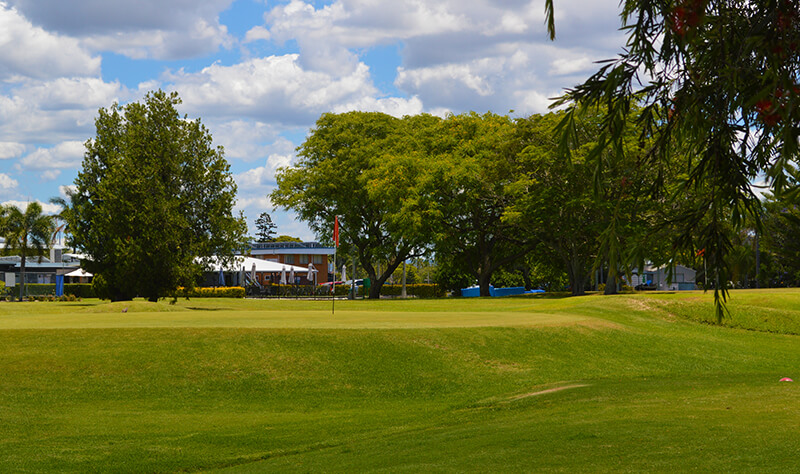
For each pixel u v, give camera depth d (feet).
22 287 202.49
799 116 12.01
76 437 37.17
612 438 28.30
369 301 136.15
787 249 123.44
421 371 54.39
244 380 50.65
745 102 14.48
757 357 72.23
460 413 42.75
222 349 54.90
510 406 43.75
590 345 66.64
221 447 35.47
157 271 118.11
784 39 12.31
